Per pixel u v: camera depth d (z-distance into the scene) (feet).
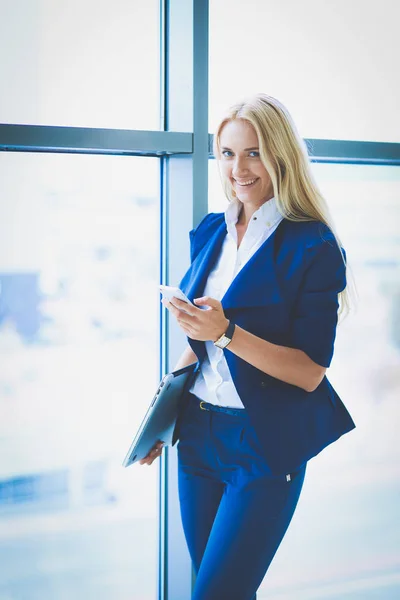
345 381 8.93
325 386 6.30
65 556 8.29
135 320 8.14
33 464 8.01
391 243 8.83
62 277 7.79
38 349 7.84
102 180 7.76
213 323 5.58
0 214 7.48
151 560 8.63
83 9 7.43
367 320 8.89
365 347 8.93
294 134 5.96
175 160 7.75
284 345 5.97
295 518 8.98
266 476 6.04
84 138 7.11
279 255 5.95
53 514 8.17
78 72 7.48
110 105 7.64
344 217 8.61
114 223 7.88
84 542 8.34
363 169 8.59
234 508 6.17
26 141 6.96
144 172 7.91
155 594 8.69
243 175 6.01
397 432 9.17
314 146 7.89
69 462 8.13
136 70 7.70
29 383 7.86
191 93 7.41
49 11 7.32
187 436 6.42
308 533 9.04
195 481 6.49
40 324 7.79
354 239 8.69
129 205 7.91
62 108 7.47
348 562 9.19
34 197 7.55
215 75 7.92
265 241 6.01
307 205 6.06
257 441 6.02
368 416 9.06
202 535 6.57
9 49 7.24
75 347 7.96
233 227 6.28
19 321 7.72
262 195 6.14
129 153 7.62
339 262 5.91
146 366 8.26
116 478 8.35
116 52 7.59
